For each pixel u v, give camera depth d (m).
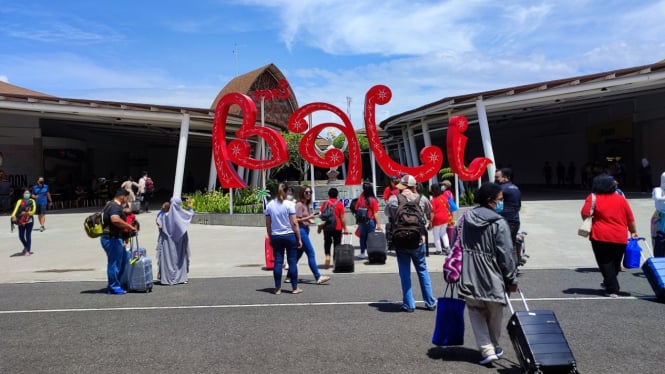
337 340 5.77
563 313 6.68
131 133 33.66
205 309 7.34
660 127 26.45
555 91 19.75
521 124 37.31
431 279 9.30
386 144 40.25
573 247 12.47
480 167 16.98
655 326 6.06
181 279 9.34
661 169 26.47
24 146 27.44
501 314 5.02
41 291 8.93
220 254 12.88
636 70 18.88
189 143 41.50
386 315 6.80
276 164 17.53
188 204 11.80
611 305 7.07
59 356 5.38
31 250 13.80
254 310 7.21
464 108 22.83
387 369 4.89
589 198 7.73
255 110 17.58
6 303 7.96
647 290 7.99
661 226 8.62
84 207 27.34
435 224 11.95
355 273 10.00
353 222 18.39
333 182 23.91
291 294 8.23
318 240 14.85
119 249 8.57
